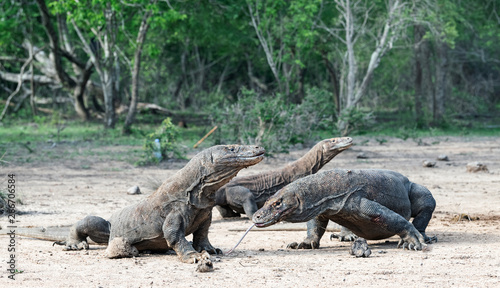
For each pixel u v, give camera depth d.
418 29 50.53
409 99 68.94
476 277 7.26
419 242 9.12
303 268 7.98
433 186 18.14
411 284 6.99
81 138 38.19
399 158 27.48
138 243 8.97
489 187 17.95
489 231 10.80
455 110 62.91
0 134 40.75
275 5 41.00
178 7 41.44
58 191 17.48
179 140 35.75
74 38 52.75
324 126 33.72
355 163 25.44
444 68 52.53
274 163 25.27
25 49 52.09
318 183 9.12
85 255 9.16
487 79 71.94
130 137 39.22
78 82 49.94
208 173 8.61
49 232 10.51
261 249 9.65
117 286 7.07
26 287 7.03
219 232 11.74
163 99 73.00
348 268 7.92
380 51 41.12
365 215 9.07
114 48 43.44
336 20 42.09
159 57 70.69
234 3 42.66
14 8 43.38
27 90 55.31
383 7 45.00
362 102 73.12
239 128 28.80
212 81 79.56
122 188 18.30
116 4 35.41
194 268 8.09
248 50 57.56
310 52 51.81
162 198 8.84
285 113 27.48
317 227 9.73
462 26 53.56
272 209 8.93
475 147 33.34
